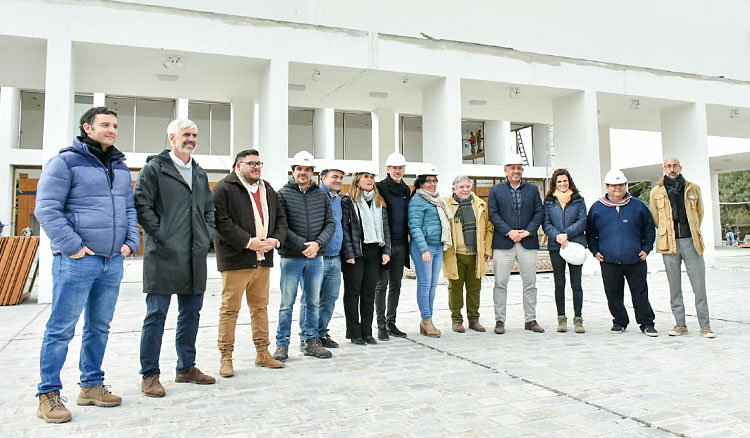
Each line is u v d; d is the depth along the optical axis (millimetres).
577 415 3064
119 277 3295
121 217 3236
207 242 3648
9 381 3809
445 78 10547
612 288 5559
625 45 14156
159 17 8664
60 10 8125
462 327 5707
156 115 19078
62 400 3127
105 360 4418
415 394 3482
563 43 13555
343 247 4941
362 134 20812
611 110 13719
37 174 18797
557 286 5703
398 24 12047
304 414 3105
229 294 3986
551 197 5801
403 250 5426
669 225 5340
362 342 5082
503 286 5656
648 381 3748
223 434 2797
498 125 22141
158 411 3168
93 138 3176
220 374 3967
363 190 5012
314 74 10273
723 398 3348
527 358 4469
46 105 7984
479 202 5719
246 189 4047
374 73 10305
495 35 12891
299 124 20188
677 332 5379
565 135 12242
